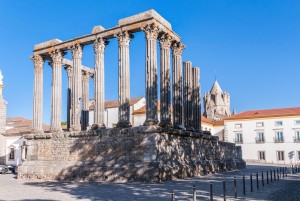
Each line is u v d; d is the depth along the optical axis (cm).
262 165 5828
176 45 3406
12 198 1744
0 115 5694
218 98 13950
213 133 8162
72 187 2300
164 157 2705
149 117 2769
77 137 3106
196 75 3888
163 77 3034
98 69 3189
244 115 7569
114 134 2842
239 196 1738
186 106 3659
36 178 3247
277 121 7081
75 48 3391
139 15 2953
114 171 2684
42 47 3619
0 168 4547
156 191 1942
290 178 2927
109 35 3134
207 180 2638
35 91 3638
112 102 5650
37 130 3556
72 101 3350
